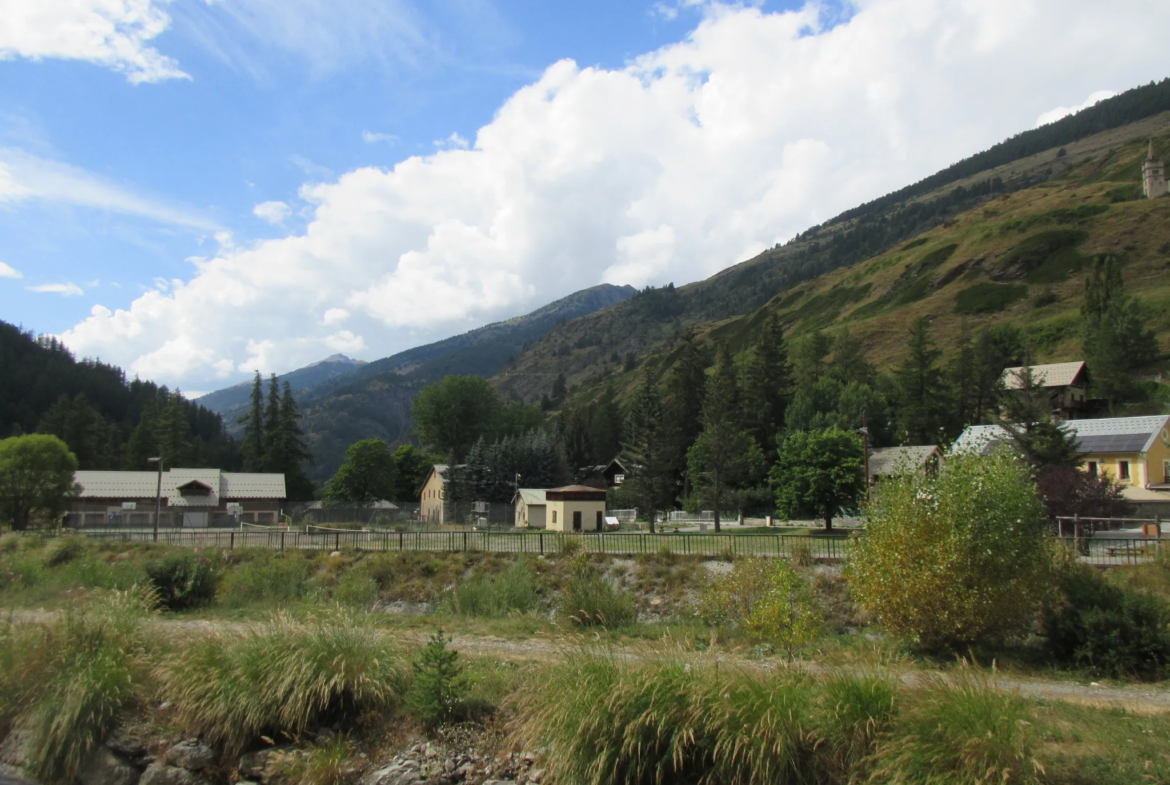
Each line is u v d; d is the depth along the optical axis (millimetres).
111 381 168000
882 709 8406
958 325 123375
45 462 51562
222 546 33562
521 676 11758
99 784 11508
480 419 107188
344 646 11945
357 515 67750
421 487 100125
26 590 24797
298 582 26891
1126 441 47594
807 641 13969
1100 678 12266
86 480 69000
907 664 11102
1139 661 12430
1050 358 93188
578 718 9328
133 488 69938
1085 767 7633
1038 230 142375
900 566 14039
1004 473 14148
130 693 12430
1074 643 13172
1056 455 34562
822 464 47250
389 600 26812
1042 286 124438
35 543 36281
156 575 22625
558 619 19641
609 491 79812
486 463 79312
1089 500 29031
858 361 97312
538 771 9594
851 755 8234
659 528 58094
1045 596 13797
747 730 8523
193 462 94062
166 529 48250
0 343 153750
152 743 11633
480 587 23578
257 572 26078
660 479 65312
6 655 13078
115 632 13414
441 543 32156
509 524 66688
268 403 93375
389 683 11711
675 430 77000
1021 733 7547
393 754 10516
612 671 9812
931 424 75250
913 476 14797
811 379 93250
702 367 84812
